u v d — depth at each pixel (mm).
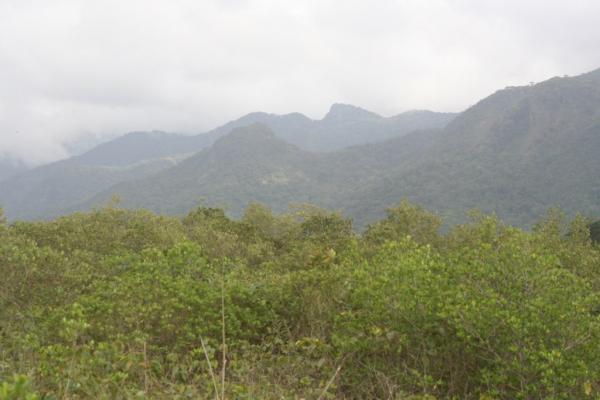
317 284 8219
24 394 3465
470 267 7215
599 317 6316
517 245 7531
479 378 6223
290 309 8398
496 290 6918
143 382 5934
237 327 7738
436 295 6668
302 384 6180
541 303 6070
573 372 5383
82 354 5719
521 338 5883
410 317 6617
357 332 6820
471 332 6039
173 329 7625
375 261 8875
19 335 7039
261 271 11953
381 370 6512
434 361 6605
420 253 8188
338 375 6488
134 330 7391
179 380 6383
